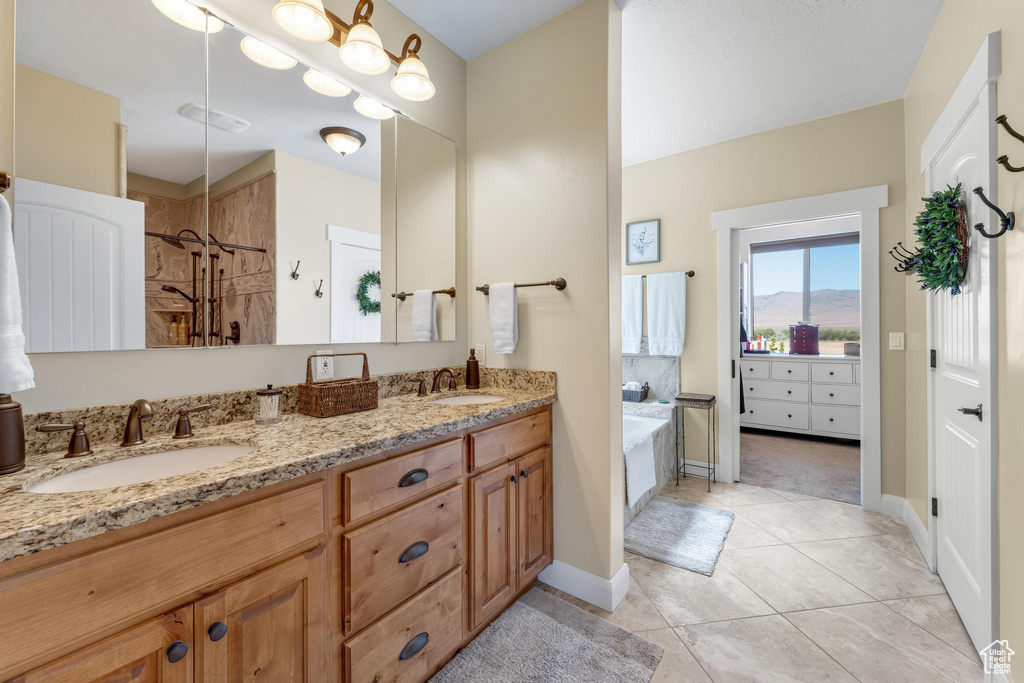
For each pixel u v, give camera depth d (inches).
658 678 54.7
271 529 36.7
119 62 45.6
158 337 47.7
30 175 39.9
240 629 34.6
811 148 113.0
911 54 86.0
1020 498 47.1
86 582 27.0
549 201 75.0
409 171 75.5
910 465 96.0
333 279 64.7
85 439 39.4
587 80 70.7
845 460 147.1
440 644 53.2
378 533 45.4
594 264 70.1
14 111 39.1
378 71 62.1
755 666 56.6
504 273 81.3
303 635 39.2
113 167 44.9
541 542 72.3
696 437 131.9
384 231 71.8
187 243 50.1
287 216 59.4
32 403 39.6
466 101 87.0
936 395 77.1
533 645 60.8
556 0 70.9
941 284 66.4
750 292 201.9
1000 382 52.1
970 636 60.5
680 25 77.7
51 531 24.9
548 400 72.0
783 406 178.7
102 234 44.1
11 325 33.0
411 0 70.7
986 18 55.7
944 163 72.4
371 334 70.0
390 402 67.4
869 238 104.7
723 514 103.5
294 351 60.1
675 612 68.1
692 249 131.3
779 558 83.7
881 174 104.0
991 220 52.9
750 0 71.7
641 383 142.1
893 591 72.4
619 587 70.9
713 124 115.1
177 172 49.4
